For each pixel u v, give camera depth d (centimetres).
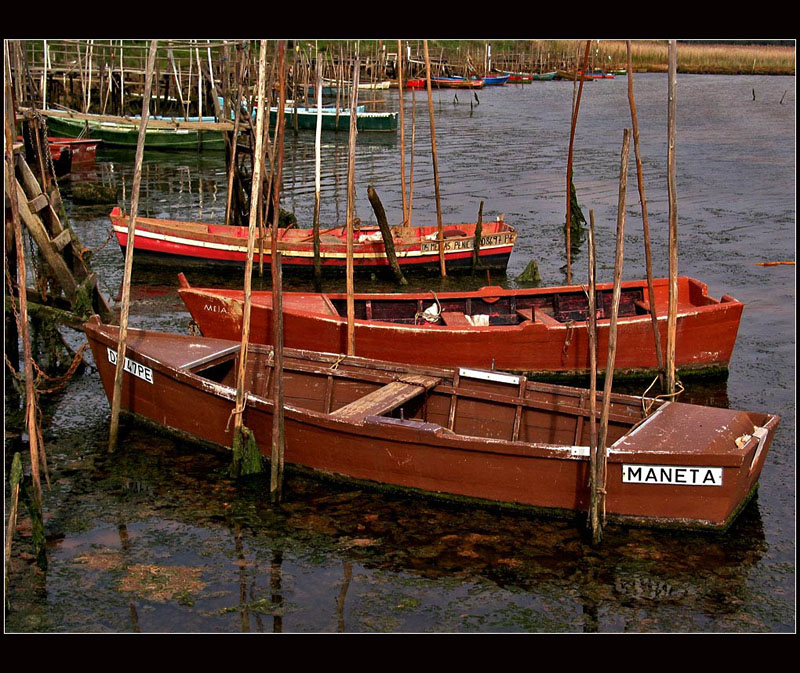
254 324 1461
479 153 3953
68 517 1003
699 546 949
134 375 1224
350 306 1310
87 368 1469
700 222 2597
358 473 1064
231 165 2316
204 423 1159
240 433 1079
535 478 985
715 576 901
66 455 1155
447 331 1411
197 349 1242
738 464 923
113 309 1819
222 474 1108
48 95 4312
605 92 7025
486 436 1159
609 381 911
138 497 1050
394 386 1150
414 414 1191
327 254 2072
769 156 3753
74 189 2836
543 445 967
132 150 3953
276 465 1028
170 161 3772
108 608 841
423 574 902
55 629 809
